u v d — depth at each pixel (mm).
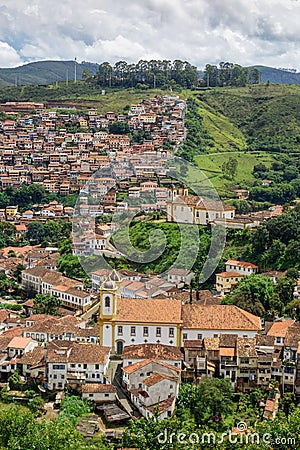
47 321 148625
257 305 144000
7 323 159750
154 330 124188
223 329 123000
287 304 149625
